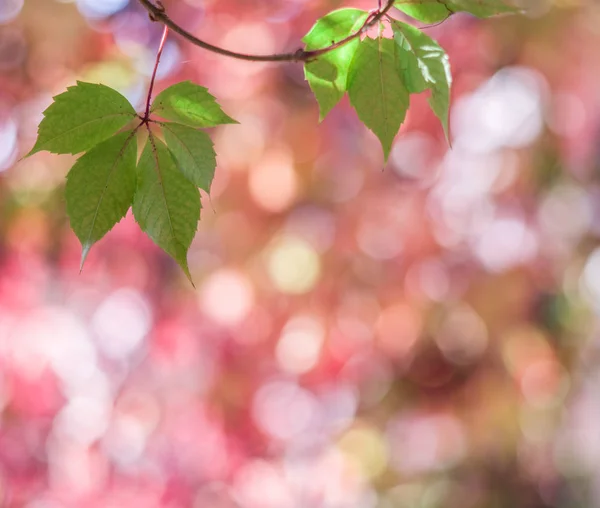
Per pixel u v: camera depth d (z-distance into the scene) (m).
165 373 5.46
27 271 4.95
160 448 5.37
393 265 5.47
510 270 5.55
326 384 5.62
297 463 5.93
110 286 5.24
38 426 5.01
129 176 1.34
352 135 5.27
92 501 5.11
